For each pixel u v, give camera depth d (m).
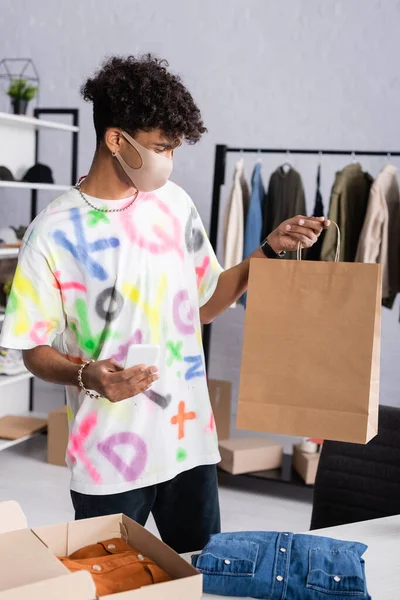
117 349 1.56
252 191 3.74
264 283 1.39
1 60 5.22
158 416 1.58
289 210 3.72
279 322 1.38
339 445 1.94
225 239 3.80
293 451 3.66
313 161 4.52
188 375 1.63
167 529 1.71
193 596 0.99
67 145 5.16
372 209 3.43
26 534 1.08
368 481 1.90
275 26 4.51
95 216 1.55
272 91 4.57
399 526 1.52
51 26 5.06
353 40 4.34
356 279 1.34
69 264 1.53
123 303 1.55
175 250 1.62
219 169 3.69
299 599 1.19
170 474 1.60
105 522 1.21
